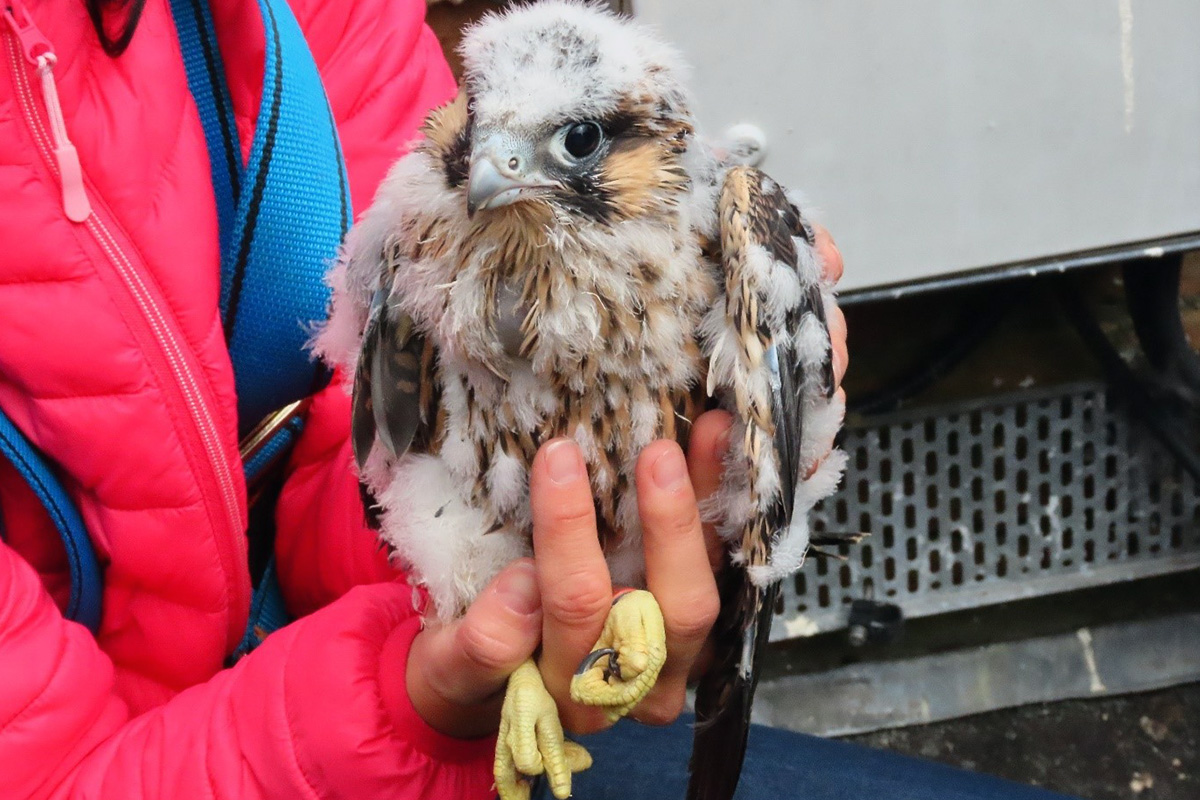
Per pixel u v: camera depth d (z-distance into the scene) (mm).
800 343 1037
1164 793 2168
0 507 1271
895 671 2412
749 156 1738
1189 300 2391
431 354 1089
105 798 1095
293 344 1331
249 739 1104
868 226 1838
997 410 2344
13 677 1070
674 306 1010
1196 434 2240
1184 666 2406
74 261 1101
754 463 984
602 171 990
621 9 1677
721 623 1159
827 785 1549
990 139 1783
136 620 1267
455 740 1124
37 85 1070
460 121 1055
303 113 1271
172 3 1303
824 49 1700
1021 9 1696
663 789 1549
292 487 1512
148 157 1165
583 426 1042
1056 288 2258
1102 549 2412
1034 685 2395
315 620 1166
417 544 1094
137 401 1139
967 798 1509
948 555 2398
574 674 1024
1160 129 1784
